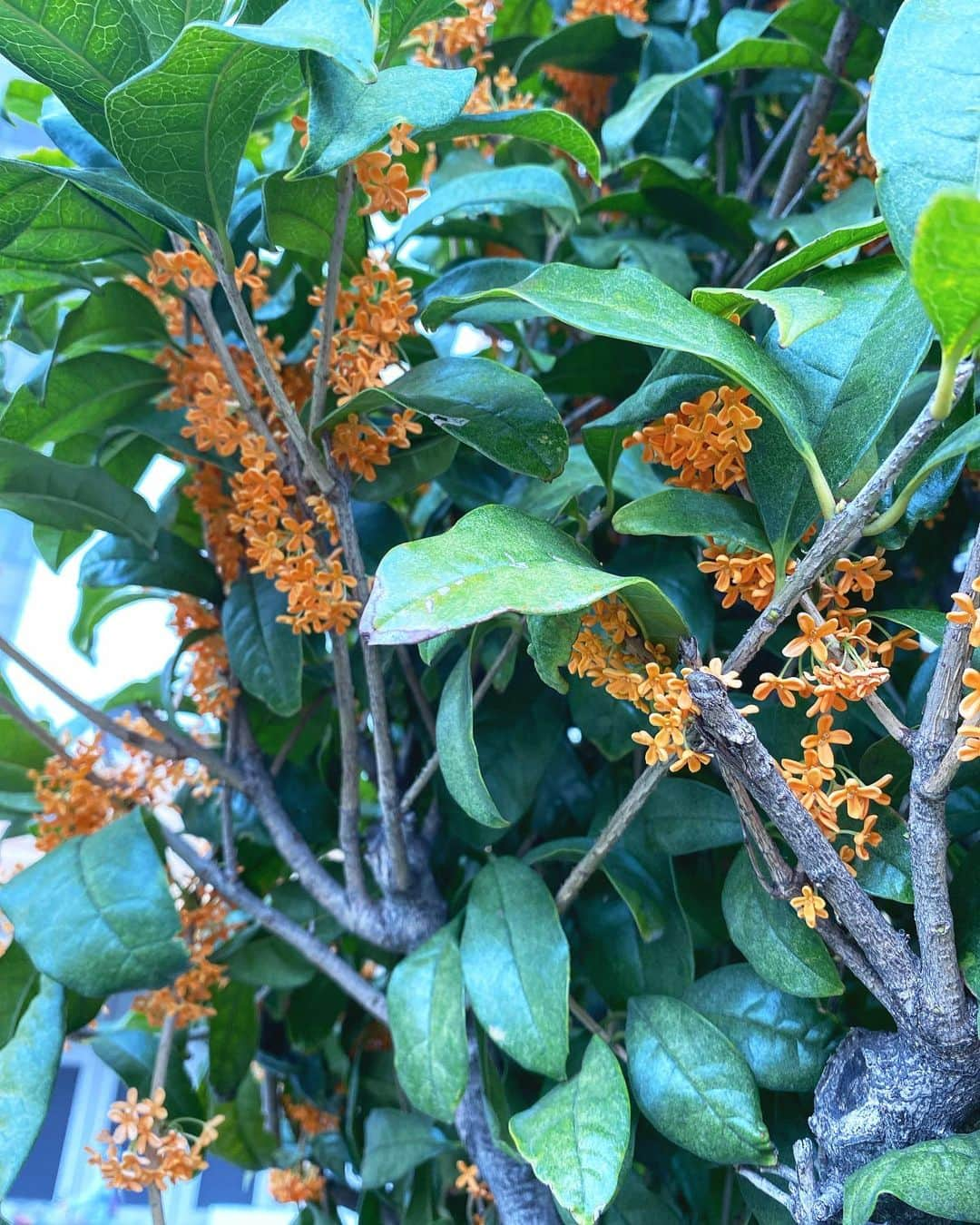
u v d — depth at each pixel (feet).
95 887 1.28
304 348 1.44
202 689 1.56
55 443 1.65
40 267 1.39
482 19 1.54
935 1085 0.89
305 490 1.21
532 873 1.24
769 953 1.05
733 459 0.99
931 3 0.86
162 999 1.48
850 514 0.83
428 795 1.62
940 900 0.84
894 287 1.01
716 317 0.94
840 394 0.97
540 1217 1.26
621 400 1.54
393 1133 1.53
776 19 1.60
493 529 0.85
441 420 1.06
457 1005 1.19
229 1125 1.98
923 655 1.49
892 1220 0.92
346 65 0.76
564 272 0.93
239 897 1.52
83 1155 3.26
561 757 1.55
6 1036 1.43
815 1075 1.06
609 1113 1.01
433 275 1.54
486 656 1.43
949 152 0.80
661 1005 1.14
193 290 1.19
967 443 0.76
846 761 1.18
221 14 1.09
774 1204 1.08
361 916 1.43
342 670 1.27
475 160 1.66
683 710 0.85
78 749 1.56
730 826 1.20
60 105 1.79
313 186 1.17
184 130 0.96
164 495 1.75
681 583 1.31
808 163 1.67
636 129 1.53
